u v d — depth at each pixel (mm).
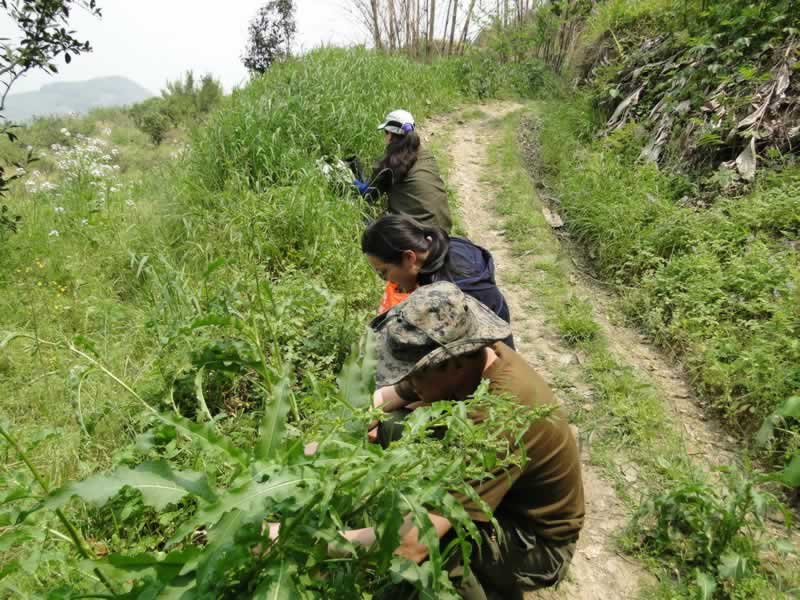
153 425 2258
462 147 9500
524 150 9359
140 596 1193
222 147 6176
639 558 2705
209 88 20141
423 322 1729
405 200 4066
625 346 4488
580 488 1965
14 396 3082
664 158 6742
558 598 2541
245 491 1197
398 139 4121
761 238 4910
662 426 3541
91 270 4457
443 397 1876
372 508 1371
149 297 4051
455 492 1716
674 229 5297
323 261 4457
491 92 13406
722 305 4395
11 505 1849
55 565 1947
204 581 1114
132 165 12828
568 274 5555
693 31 7707
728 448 3443
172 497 1270
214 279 3920
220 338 2740
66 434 2646
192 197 5457
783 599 2396
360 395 1700
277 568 1257
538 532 1914
